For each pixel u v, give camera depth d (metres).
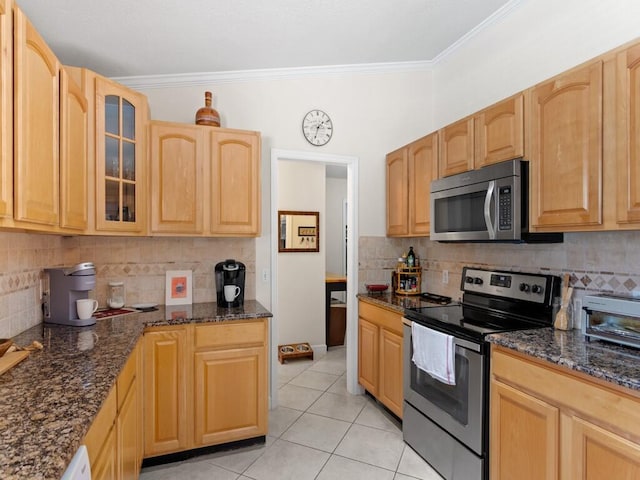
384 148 3.34
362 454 2.33
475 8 2.49
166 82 2.80
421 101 3.40
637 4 1.81
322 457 2.29
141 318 2.24
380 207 3.34
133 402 1.77
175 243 2.76
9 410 1.00
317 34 2.53
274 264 3.00
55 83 1.50
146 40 2.30
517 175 1.92
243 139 2.61
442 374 2.03
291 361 4.09
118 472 1.43
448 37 2.87
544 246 2.17
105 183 2.12
